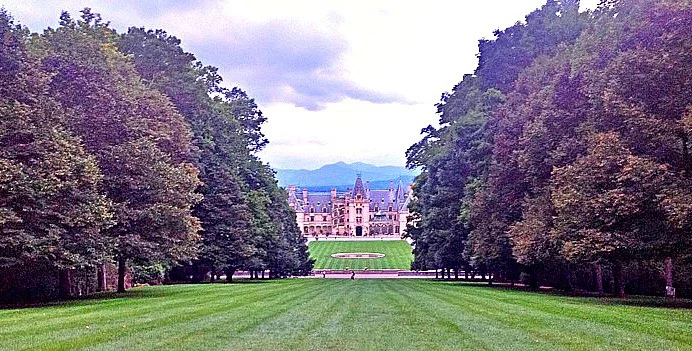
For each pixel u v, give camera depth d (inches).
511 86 2137.1
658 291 1549.0
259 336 618.5
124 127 1357.0
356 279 2947.8
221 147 2317.9
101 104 1346.0
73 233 1147.9
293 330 668.1
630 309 946.7
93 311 894.4
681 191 977.5
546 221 1416.1
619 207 1043.3
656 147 1098.7
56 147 1093.1
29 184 1019.3
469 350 535.8
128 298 1224.8
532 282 1929.1
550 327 694.5
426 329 680.4
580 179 1178.6
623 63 1138.0
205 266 2271.2
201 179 2134.6
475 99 2311.8
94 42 1429.6
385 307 986.1
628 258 1176.8
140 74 2020.2
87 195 1157.1
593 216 1142.3
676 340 589.9
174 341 578.6
